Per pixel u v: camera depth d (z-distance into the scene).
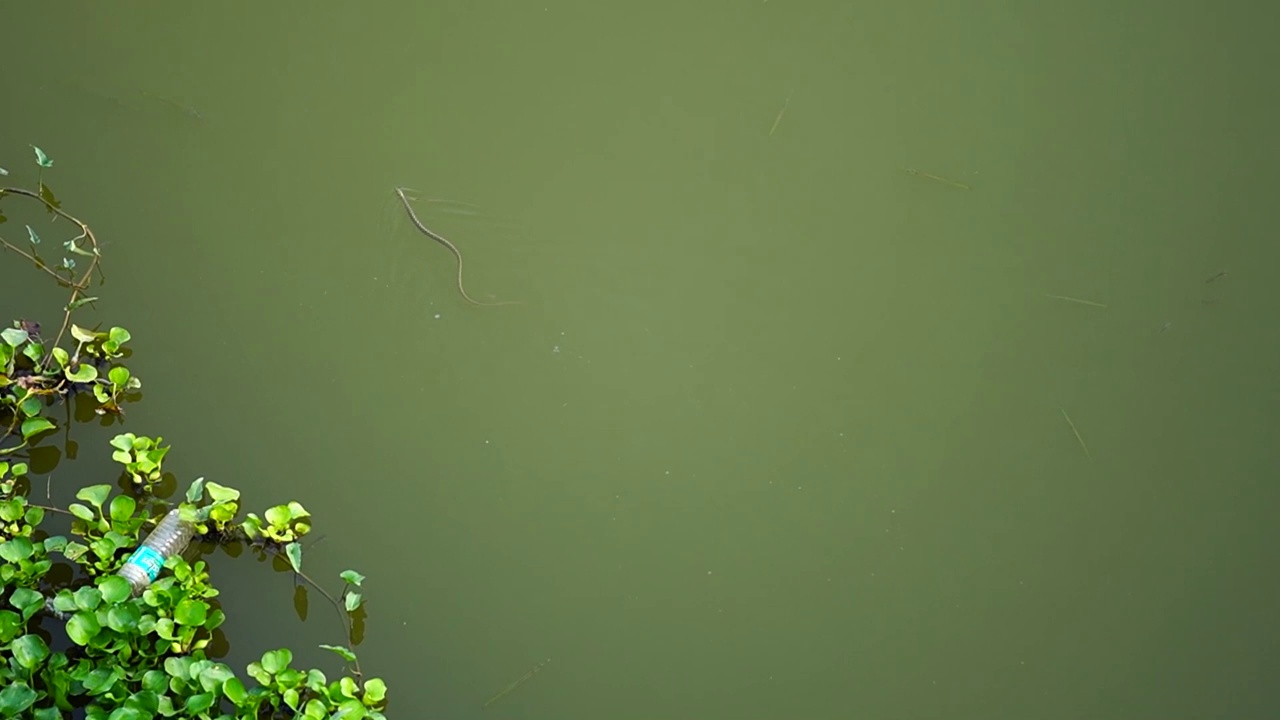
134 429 5.03
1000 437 5.56
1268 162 6.32
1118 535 5.34
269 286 5.54
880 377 5.70
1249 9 6.70
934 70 6.56
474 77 6.33
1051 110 6.47
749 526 5.28
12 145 5.62
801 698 4.89
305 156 5.95
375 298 5.65
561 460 5.35
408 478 5.15
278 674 4.15
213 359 5.27
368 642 4.71
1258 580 5.24
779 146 6.30
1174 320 5.88
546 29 6.49
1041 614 5.15
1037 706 4.94
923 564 5.24
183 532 4.66
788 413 5.59
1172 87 6.54
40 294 5.29
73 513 4.41
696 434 5.51
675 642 4.94
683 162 6.23
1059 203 6.18
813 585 5.15
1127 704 4.95
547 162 6.16
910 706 4.91
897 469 5.46
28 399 4.78
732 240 6.04
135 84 5.93
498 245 5.88
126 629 4.00
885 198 6.18
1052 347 5.81
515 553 5.05
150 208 5.62
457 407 5.42
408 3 6.42
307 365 5.37
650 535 5.20
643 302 5.86
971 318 5.88
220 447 5.05
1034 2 6.73
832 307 5.88
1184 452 5.54
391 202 5.86
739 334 5.79
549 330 5.74
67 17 6.00
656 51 6.51
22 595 4.09
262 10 6.26
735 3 6.63
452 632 4.80
